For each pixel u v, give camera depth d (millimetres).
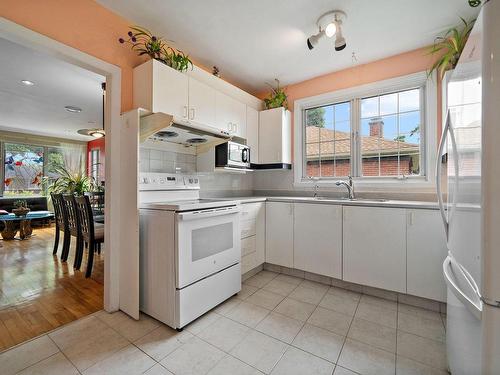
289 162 3230
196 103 2301
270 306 2016
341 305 2033
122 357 1421
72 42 1701
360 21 2053
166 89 2027
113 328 1698
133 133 1821
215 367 1349
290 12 1964
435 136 2385
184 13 1970
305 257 2525
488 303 671
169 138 2381
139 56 2094
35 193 6289
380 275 2127
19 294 2215
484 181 670
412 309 1974
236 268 2172
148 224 1818
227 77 3086
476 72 757
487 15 665
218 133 2422
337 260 2336
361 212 2211
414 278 1986
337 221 2336
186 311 1690
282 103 3197
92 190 5078
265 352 1469
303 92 3203
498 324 657
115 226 1925
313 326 1733
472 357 812
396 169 2666
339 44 2037
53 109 4320
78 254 2861
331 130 3084
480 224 701
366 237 2189
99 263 3076
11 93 3582
